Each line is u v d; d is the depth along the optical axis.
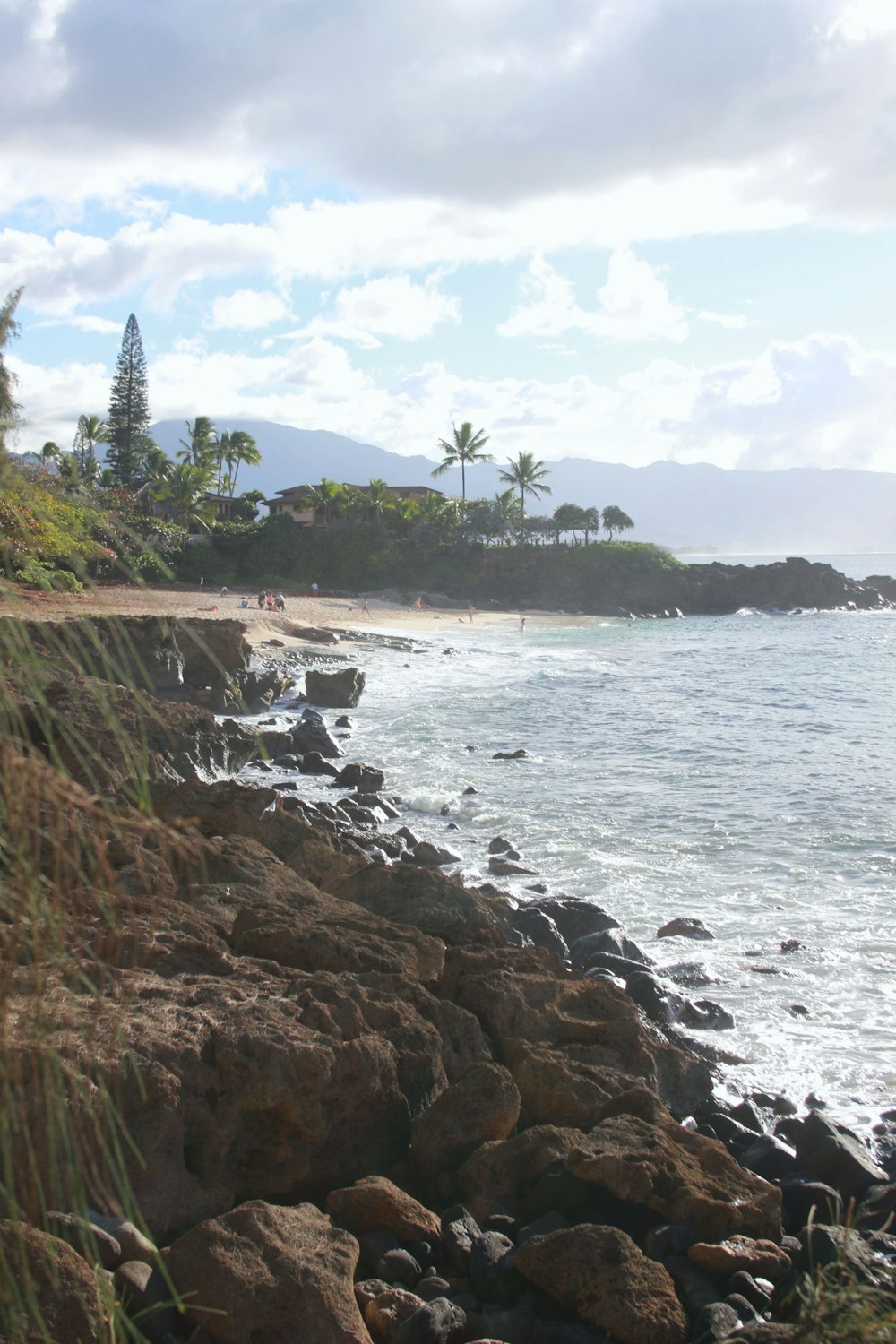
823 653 64.88
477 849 17.98
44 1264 4.29
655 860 17.28
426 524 115.88
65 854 1.72
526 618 98.44
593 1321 5.51
